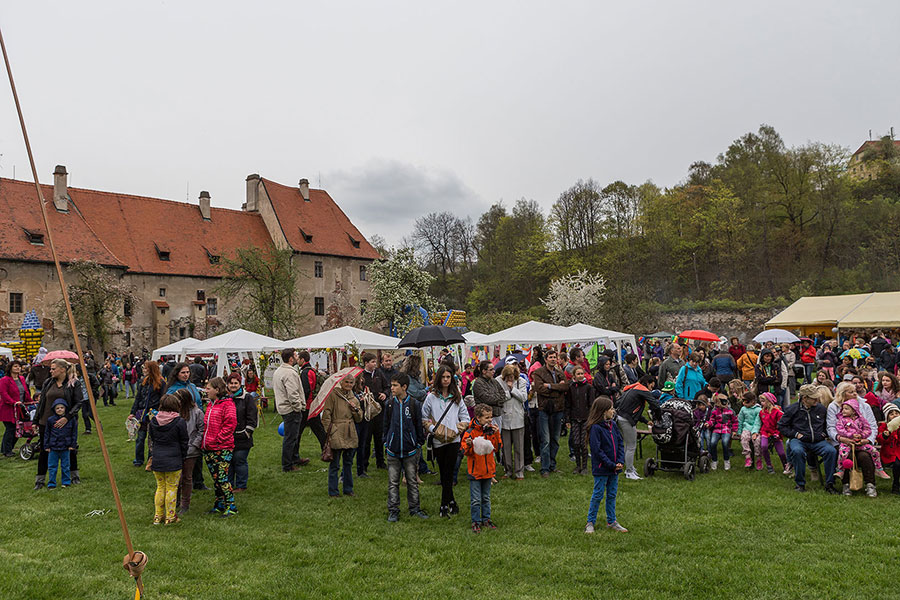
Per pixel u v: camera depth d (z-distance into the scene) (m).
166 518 8.45
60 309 41.56
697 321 54.78
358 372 9.95
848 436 9.62
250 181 58.62
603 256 70.62
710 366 16.14
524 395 10.97
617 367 14.32
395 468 8.60
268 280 40.53
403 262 55.12
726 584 6.16
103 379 24.39
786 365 15.27
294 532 8.06
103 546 7.52
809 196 62.94
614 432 7.99
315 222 59.00
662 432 10.82
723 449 11.64
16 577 6.52
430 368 23.77
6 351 25.03
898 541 7.34
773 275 62.16
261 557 7.17
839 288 55.75
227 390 9.27
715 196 67.88
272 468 12.07
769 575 6.35
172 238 50.97
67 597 6.08
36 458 13.21
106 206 49.72
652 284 66.00
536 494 9.80
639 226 71.38
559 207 73.69
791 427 10.23
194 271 49.75
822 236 61.59
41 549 7.43
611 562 6.80
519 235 79.25
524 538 7.66
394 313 53.69
